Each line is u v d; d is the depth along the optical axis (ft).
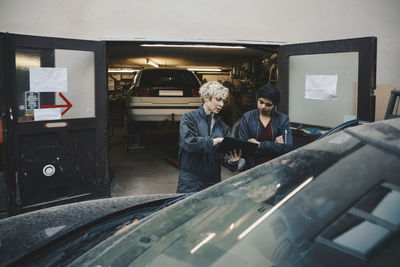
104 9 12.57
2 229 5.08
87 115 12.34
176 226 3.89
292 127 13.79
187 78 25.04
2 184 11.00
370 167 3.32
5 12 11.67
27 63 11.11
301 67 13.42
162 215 4.21
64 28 12.30
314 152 4.27
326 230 3.10
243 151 6.92
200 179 7.38
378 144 3.58
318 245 3.04
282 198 3.75
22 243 4.67
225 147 6.78
